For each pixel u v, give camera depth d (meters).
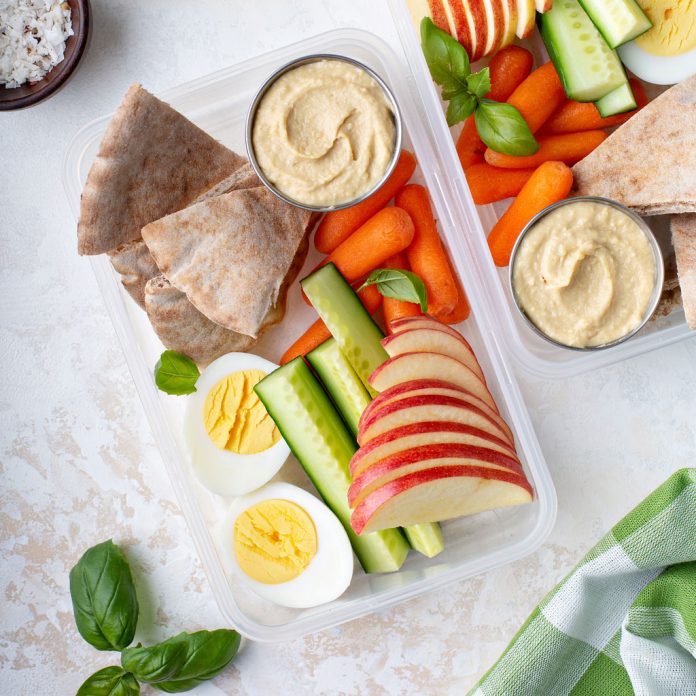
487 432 0.61
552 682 0.63
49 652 0.66
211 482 0.64
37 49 0.64
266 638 0.64
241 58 0.66
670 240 0.65
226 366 0.64
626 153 0.62
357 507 0.60
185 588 0.66
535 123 0.65
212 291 0.62
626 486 0.65
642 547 0.61
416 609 0.66
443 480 0.59
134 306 0.66
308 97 0.61
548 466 0.65
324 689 0.66
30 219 0.66
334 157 0.61
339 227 0.64
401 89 0.65
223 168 0.63
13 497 0.66
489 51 0.64
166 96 0.65
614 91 0.63
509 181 0.65
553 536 0.66
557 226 0.61
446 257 0.65
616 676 0.63
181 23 0.66
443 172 0.65
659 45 0.63
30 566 0.66
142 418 0.66
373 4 0.66
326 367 0.64
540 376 0.64
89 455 0.66
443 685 0.65
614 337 0.62
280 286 0.63
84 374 0.66
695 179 0.61
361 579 0.66
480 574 0.65
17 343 0.66
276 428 0.64
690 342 0.66
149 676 0.62
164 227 0.61
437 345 0.62
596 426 0.65
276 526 0.64
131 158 0.61
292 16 0.66
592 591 0.62
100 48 0.66
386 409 0.60
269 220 0.62
